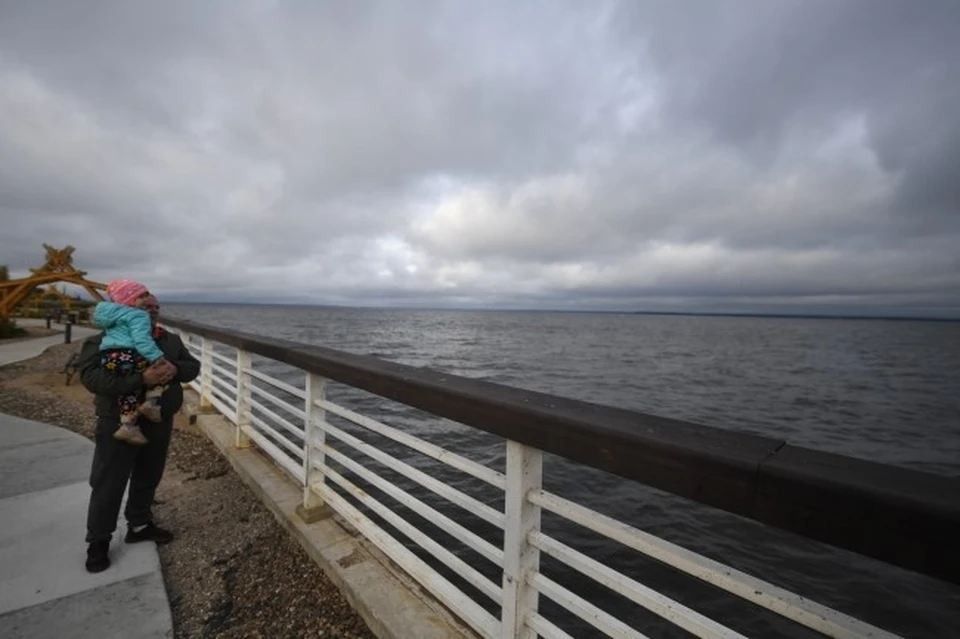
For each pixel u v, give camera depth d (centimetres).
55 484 373
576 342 6462
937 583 520
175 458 452
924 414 1802
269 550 291
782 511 93
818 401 2036
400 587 238
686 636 407
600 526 142
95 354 261
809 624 100
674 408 1758
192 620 230
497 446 934
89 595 241
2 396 716
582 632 411
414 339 5606
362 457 794
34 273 1916
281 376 1717
